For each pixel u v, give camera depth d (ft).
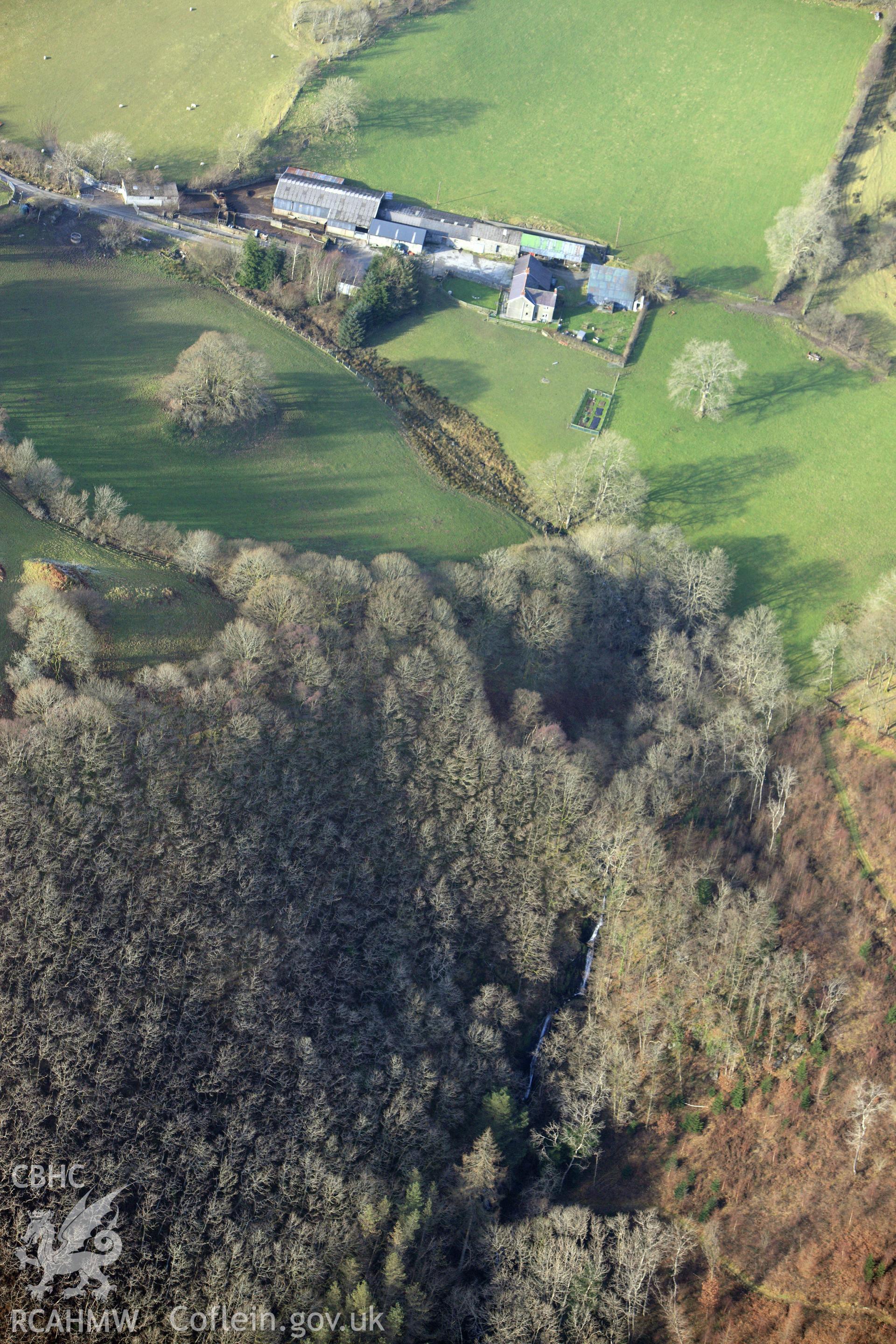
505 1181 430.61
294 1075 431.02
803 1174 445.37
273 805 479.00
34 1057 416.46
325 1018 445.78
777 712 568.41
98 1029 424.05
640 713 555.28
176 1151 410.11
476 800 499.10
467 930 479.00
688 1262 424.87
